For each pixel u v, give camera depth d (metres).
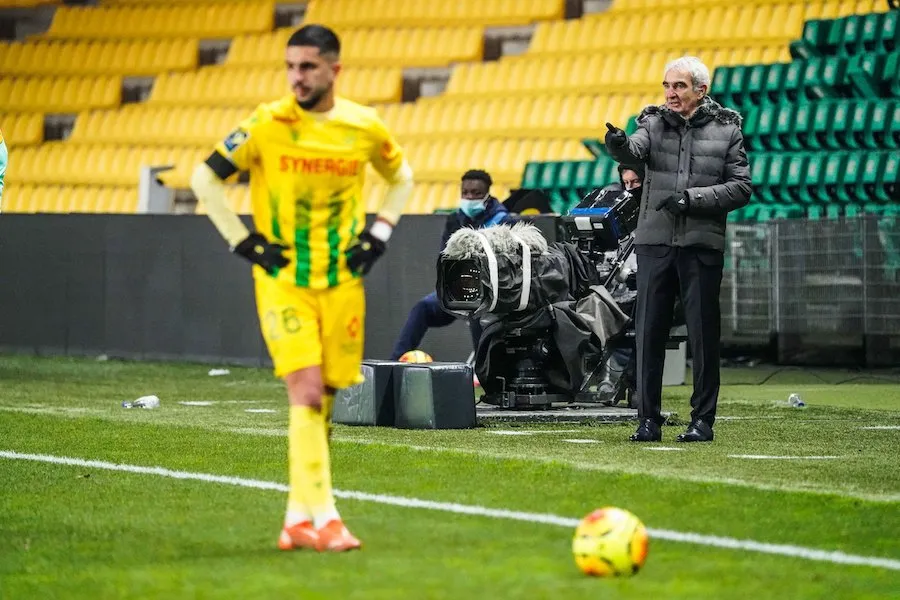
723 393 34.75
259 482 18.42
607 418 26.28
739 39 56.72
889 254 40.28
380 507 16.34
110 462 20.41
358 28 67.81
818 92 47.94
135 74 72.12
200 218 43.88
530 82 61.12
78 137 70.56
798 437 23.91
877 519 15.48
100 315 46.09
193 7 73.06
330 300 14.12
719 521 15.38
